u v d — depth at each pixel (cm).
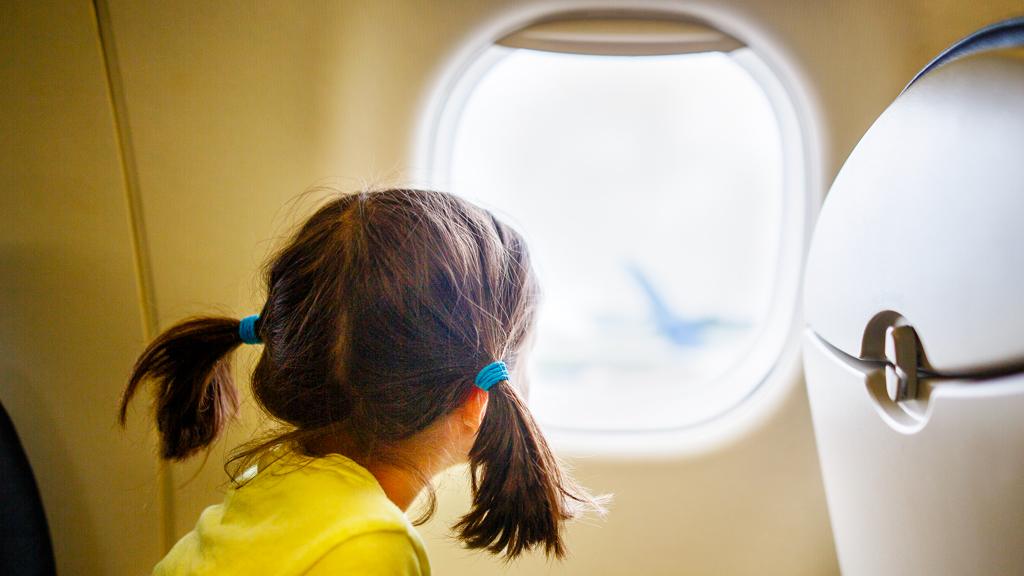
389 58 132
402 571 74
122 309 145
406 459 86
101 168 140
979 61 69
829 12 127
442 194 89
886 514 91
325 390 82
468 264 82
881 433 88
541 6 129
